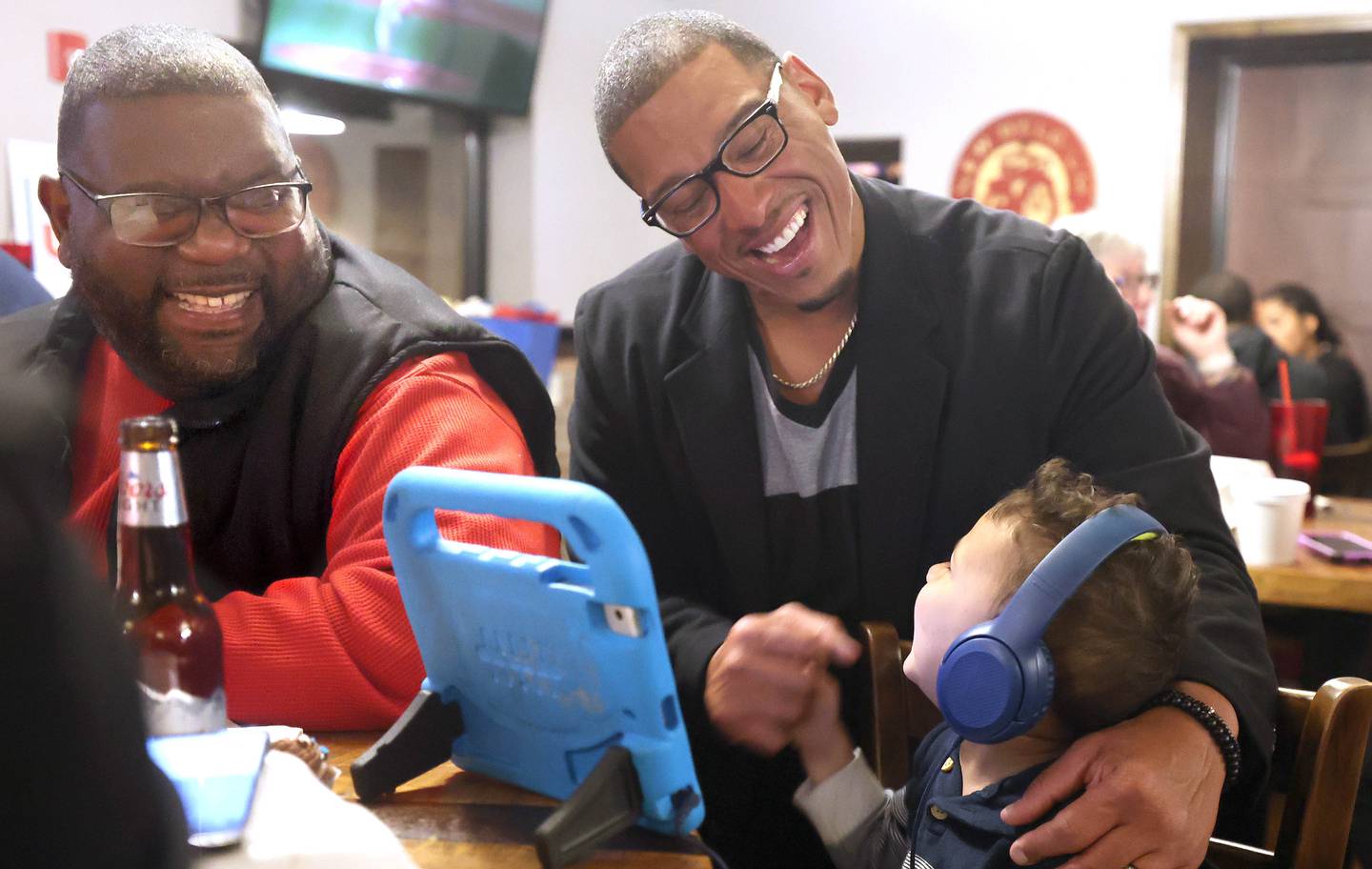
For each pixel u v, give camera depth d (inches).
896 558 52.4
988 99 196.5
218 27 135.4
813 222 48.7
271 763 29.6
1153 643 36.5
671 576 56.7
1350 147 193.6
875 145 202.4
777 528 54.0
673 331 54.7
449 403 43.6
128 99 40.7
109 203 40.9
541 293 182.9
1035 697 33.7
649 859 30.2
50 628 15.4
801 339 53.5
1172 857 34.2
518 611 31.6
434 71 161.3
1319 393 161.0
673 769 30.4
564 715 32.1
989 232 54.7
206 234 41.4
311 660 38.4
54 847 15.3
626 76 47.3
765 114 46.3
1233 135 193.8
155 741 29.5
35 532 15.5
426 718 34.8
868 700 48.6
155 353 43.6
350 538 41.9
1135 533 35.3
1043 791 35.6
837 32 202.4
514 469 43.1
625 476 56.8
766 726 41.1
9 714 14.9
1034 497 39.9
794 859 56.5
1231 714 38.6
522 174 181.0
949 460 51.8
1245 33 185.6
